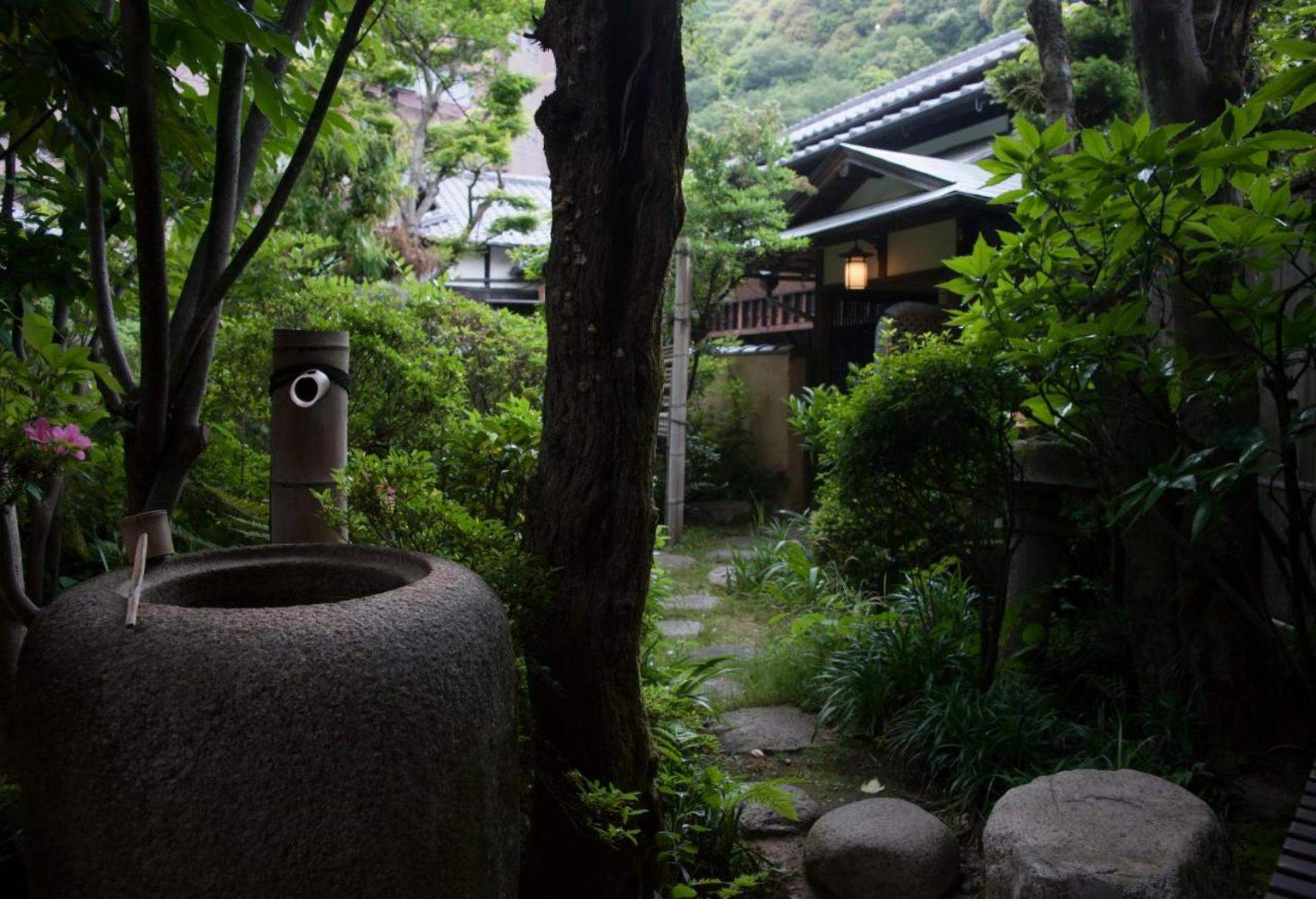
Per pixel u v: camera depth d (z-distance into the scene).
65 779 1.41
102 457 2.70
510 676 1.80
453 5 9.74
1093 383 3.62
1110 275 3.33
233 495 4.05
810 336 11.72
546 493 2.36
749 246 10.12
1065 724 3.61
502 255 15.22
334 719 1.41
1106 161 2.85
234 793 1.36
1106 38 6.32
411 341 4.68
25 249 2.35
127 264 3.66
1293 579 2.95
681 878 2.73
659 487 10.01
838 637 4.69
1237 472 2.74
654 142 2.23
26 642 1.56
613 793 2.14
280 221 7.40
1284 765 3.33
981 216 8.00
